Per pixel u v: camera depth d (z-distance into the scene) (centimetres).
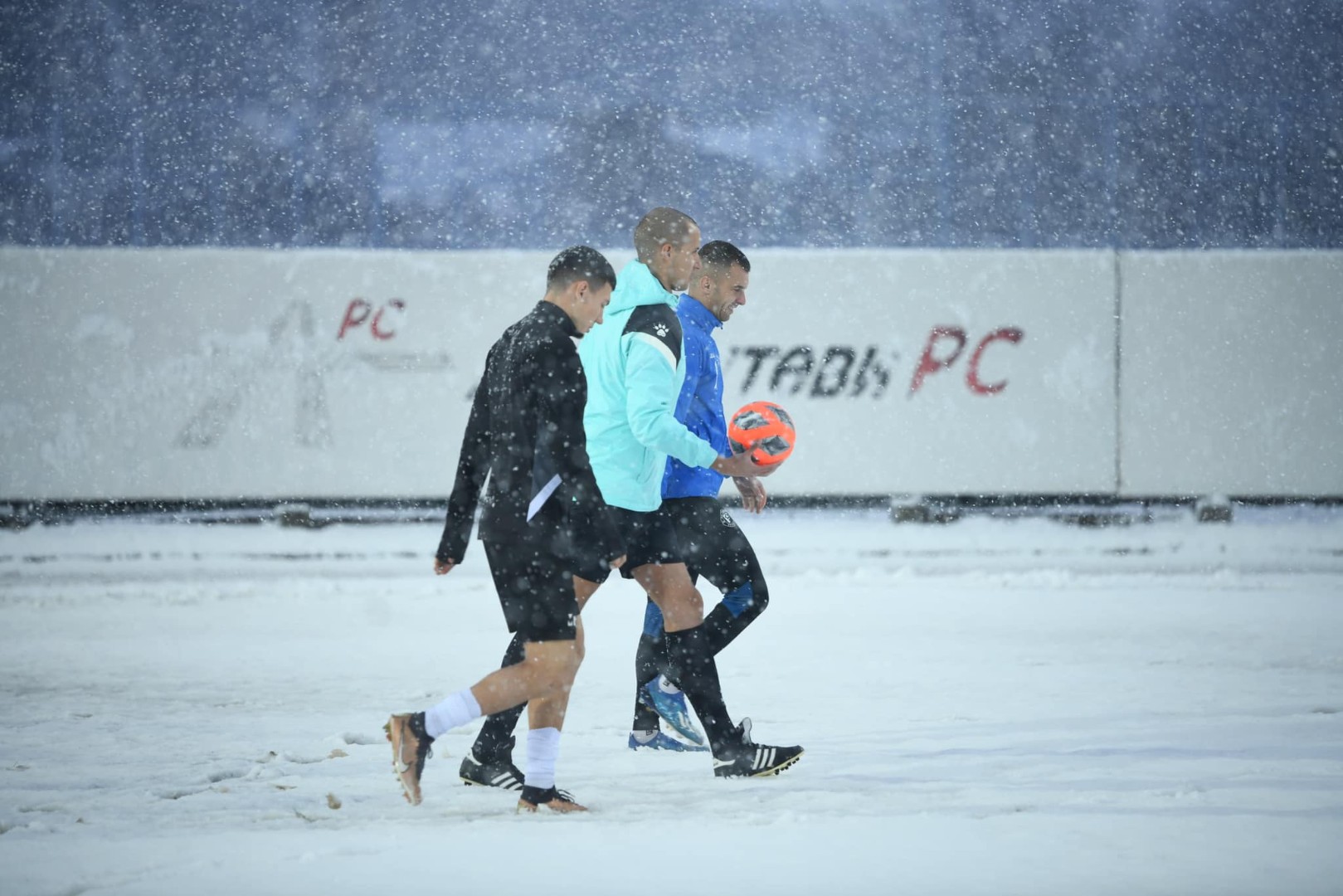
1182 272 6831
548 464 1770
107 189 12175
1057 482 6838
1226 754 2139
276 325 6756
